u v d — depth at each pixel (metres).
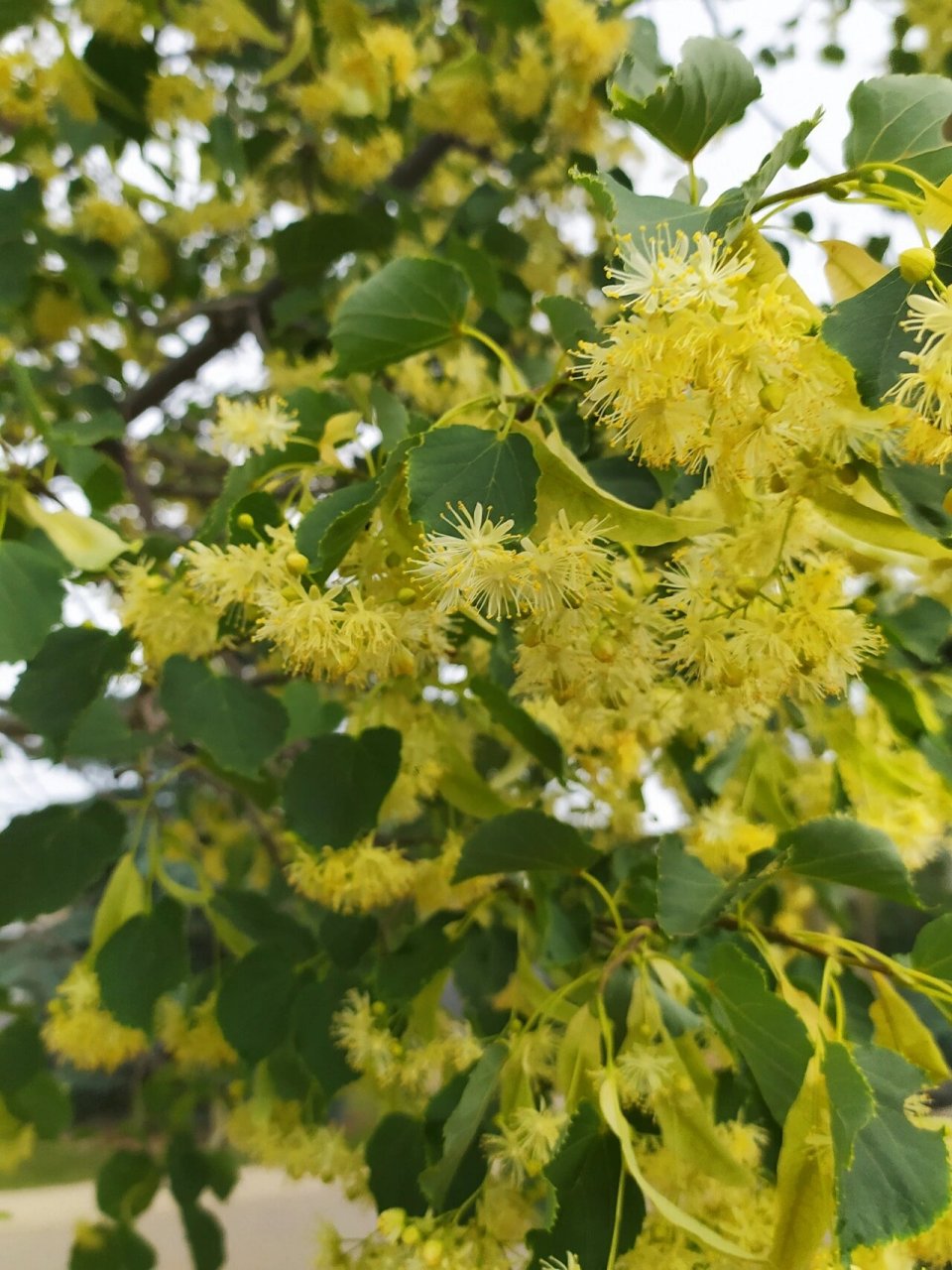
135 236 0.54
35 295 0.51
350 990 0.35
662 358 0.18
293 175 0.61
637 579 0.25
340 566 0.23
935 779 0.34
